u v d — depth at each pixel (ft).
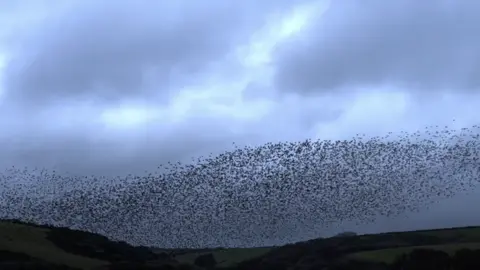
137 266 214.90
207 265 228.22
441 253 190.19
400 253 199.00
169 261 234.17
